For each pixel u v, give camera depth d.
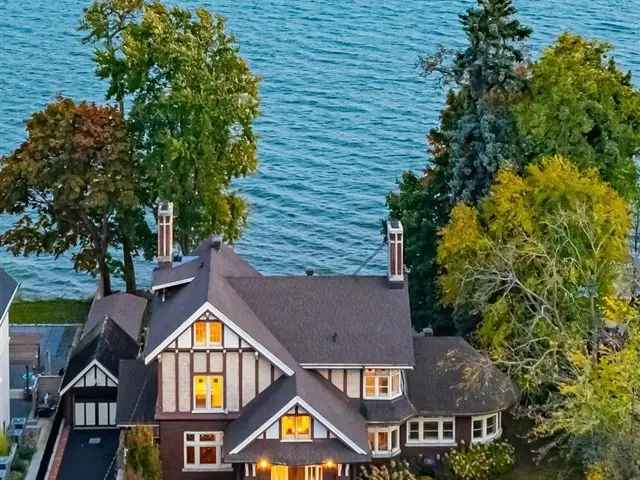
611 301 129.12
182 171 173.12
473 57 163.88
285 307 142.38
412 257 168.62
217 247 154.38
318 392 135.38
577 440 132.88
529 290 140.00
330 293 143.75
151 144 173.62
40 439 148.88
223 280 142.88
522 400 152.75
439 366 144.00
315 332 140.12
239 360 135.25
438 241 159.00
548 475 139.00
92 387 150.62
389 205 175.12
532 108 161.00
